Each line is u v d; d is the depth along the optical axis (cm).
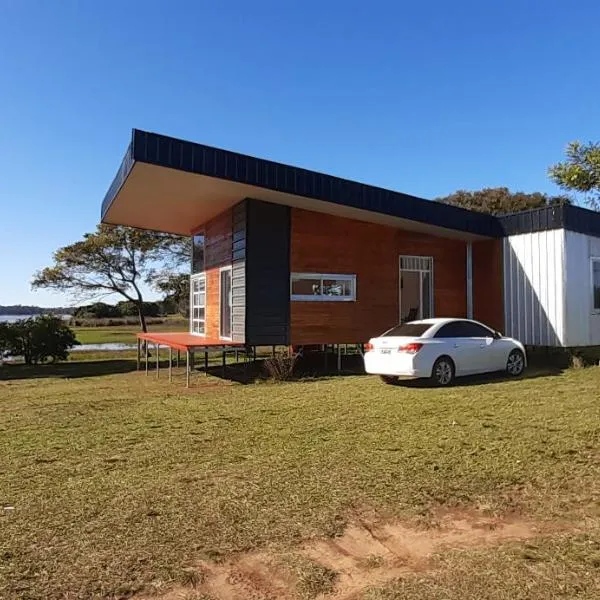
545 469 529
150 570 343
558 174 871
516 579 327
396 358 1066
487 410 801
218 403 929
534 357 1417
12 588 321
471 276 1605
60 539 388
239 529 404
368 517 427
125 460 587
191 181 1139
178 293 2614
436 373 1059
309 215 1365
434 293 1555
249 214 1297
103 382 1323
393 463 557
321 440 655
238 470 545
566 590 313
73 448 640
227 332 1426
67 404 949
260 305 1298
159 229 1873
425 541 387
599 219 1474
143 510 441
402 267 1508
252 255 1296
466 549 372
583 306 1403
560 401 859
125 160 1103
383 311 1459
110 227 2398
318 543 384
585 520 416
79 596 314
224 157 1109
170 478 522
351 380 1195
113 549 371
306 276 1357
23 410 904
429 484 495
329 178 1244
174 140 1048
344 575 340
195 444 650
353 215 1376
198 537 391
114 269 2425
